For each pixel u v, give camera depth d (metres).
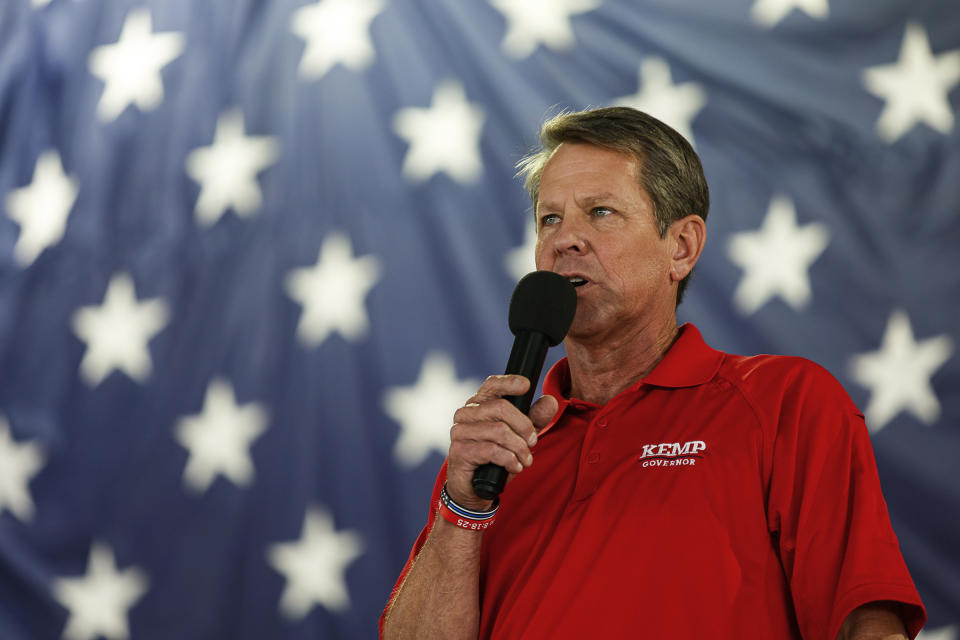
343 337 9.92
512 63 10.07
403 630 4.15
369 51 10.52
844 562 3.43
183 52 11.16
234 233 10.49
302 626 9.45
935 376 8.48
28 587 10.31
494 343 9.58
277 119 10.65
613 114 4.56
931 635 8.09
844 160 9.02
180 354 10.41
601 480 3.94
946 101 8.95
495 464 3.47
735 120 9.34
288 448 9.85
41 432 10.69
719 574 3.55
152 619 9.91
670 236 4.49
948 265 8.62
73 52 11.57
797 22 9.40
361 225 10.12
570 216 4.37
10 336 10.98
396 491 9.52
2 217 11.32
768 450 3.78
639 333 4.43
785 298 8.88
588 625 3.61
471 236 9.84
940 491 8.30
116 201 11.01
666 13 9.74
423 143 10.16
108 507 10.30
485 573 4.17
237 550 9.78
